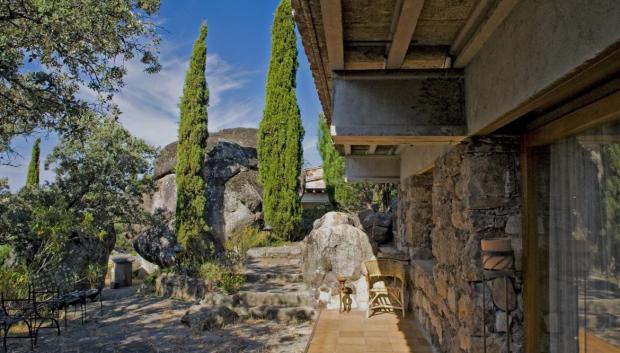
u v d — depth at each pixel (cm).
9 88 614
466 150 296
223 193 1275
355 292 671
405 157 652
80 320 711
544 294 263
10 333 633
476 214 293
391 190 1297
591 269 209
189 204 1029
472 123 267
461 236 321
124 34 648
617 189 190
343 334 523
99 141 1069
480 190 293
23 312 656
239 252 976
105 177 1085
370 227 873
